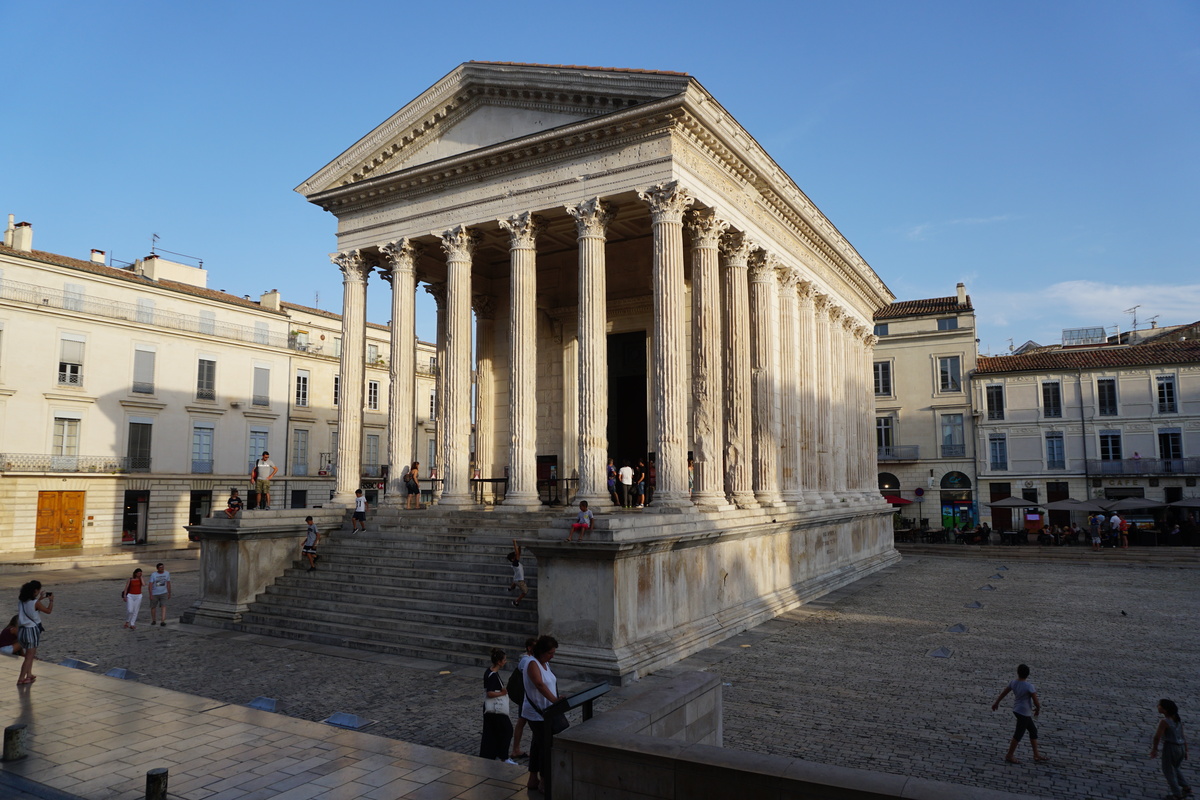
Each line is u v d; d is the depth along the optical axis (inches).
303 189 1103.6
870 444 1641.2
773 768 274.5
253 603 845.8
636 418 1193.4
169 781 365.4
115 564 1573.6
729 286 986.1
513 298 924.0
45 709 479.5
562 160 908.0
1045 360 2180.1
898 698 556.7
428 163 985.5
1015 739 438.0
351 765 385.1
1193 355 2023.9
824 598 1057.5
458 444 960.3
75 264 1870.1
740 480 957.2
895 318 2252.7
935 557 1696.6
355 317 1062.4
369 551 890.1
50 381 1769.2
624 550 616.7
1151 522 1966.0
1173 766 387.2
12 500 1705.2
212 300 2089.1
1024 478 2114.9
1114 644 748.6
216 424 2074.3
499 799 344.5
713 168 925.2
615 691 578.2
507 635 675.4
